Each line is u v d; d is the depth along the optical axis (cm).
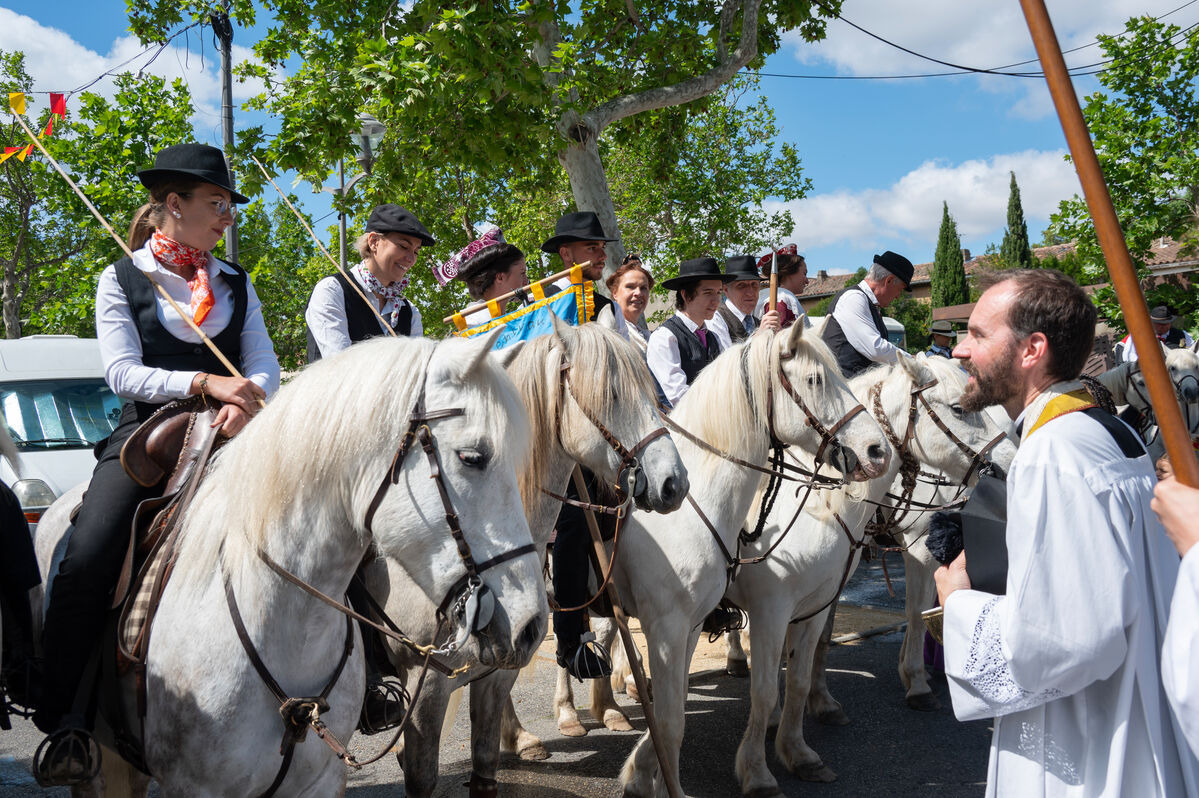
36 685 262
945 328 1318
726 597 417
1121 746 158
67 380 777
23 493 652
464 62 833
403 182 973
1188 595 148
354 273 395
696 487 368
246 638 213
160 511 247
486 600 195
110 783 273
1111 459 167
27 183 1669
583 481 361
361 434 205
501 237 446
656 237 2264
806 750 427
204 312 269
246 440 222
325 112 874
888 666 605
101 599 242
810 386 370
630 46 1097
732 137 2308
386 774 427
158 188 273
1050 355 180
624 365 314
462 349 207
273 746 217
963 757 451
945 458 457
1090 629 155
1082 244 1198
